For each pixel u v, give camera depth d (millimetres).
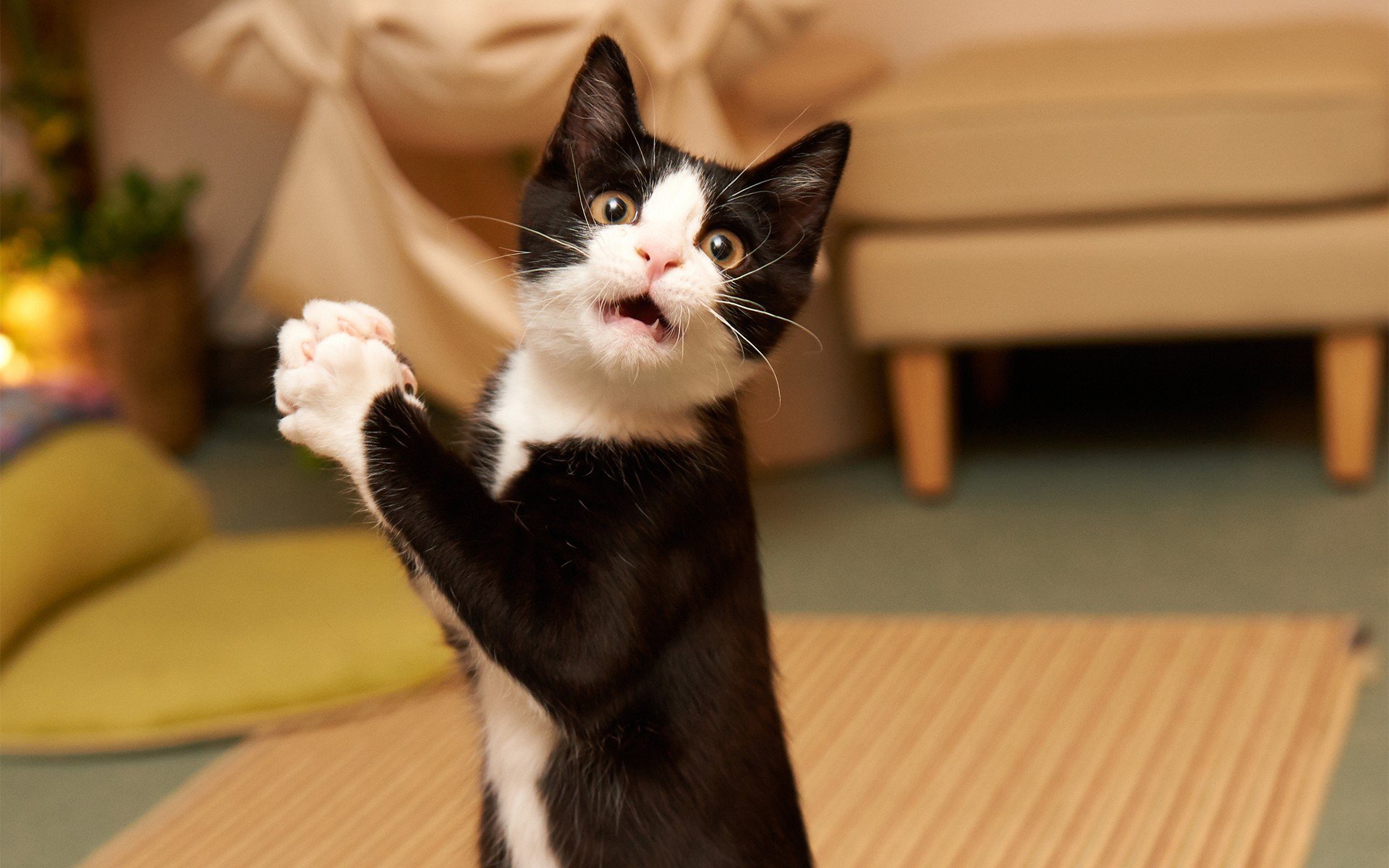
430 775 1524
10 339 2400
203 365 2777
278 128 2779
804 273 1039
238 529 2264
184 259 2646
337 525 2262
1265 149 1955
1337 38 2268
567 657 866
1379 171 1947
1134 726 1536
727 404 998
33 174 2793
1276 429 2396
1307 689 1572
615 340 909
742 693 954
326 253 1852
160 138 2840
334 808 1469
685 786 933
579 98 997
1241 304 2027
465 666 1003
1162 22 2756
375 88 1777
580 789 945
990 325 2107
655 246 919
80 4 2764
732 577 952
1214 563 1930
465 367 1865
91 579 1871
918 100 2115
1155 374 2693
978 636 1775
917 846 1354
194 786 1518
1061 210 2045
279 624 1738
